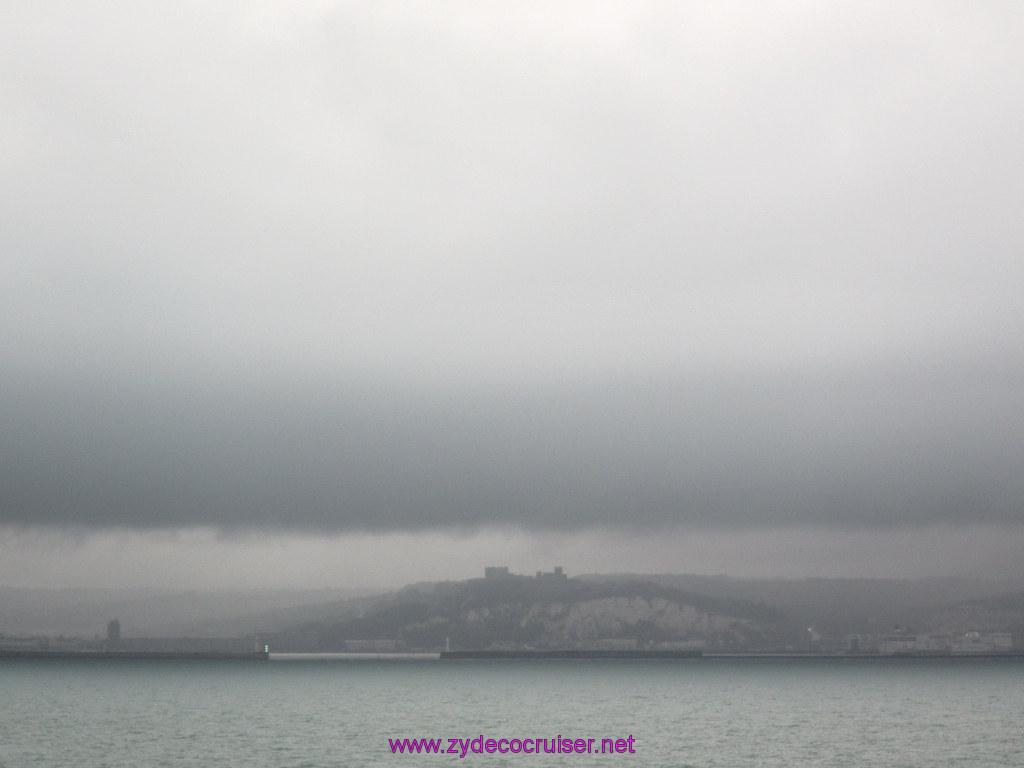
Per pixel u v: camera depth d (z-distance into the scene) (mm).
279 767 124438
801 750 143750
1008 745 150250
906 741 156375
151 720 195625
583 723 193000
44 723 187125
